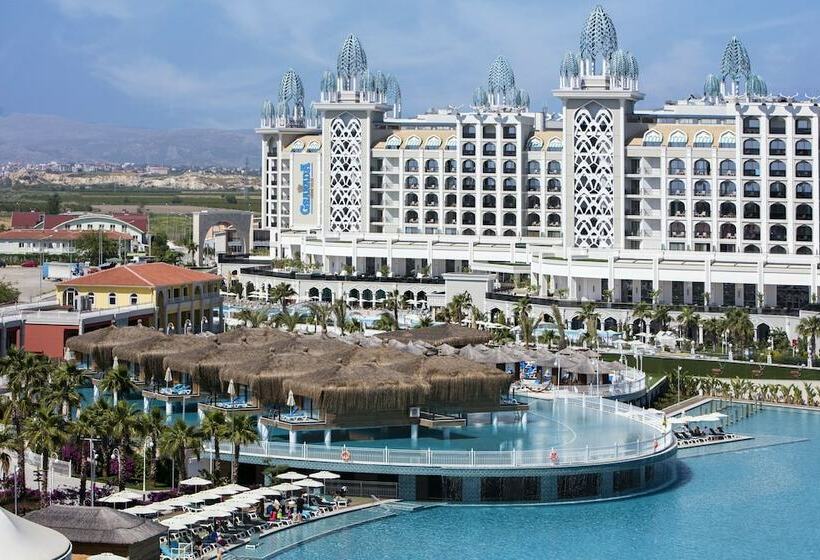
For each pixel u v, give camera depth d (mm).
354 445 113375
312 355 122875
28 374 106062
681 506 107062
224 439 101500
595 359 150375
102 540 79938
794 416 149000
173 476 101812
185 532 92250
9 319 156500
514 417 128375
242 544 92625
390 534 97312
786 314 191500
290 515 99750
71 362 118062
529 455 107375
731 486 114062
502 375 120250
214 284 196000
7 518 69938
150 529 82562
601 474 109500
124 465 104000
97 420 98188
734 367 170875
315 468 106625
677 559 92438
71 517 81500
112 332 139500
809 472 119562
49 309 175125
